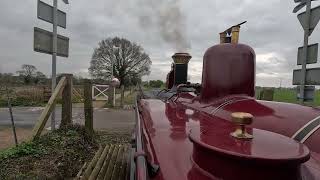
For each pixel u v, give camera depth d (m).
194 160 1.79
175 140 2.26
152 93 7.43
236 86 3.41
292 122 2.43
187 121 2.82
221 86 3.45
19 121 13.30
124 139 8.58
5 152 6.04
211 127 2.09
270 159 1.40
